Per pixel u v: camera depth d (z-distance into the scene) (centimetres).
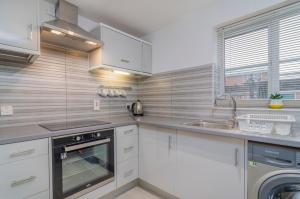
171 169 171
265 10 159
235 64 186
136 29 247
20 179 117
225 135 127
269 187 108
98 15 205
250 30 175
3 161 110
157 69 251
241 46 181
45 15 171
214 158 138
